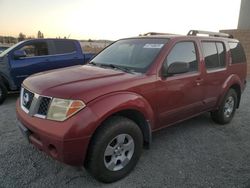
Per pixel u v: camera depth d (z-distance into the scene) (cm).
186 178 367
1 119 601
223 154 446
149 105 391
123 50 477
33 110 337
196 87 482
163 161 414
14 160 403
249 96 916
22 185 340
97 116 318
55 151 319
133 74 395
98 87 338
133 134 362
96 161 329
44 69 842
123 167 361
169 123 448
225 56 572
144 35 529
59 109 316
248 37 1516
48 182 349
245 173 385
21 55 791
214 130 557
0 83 739
